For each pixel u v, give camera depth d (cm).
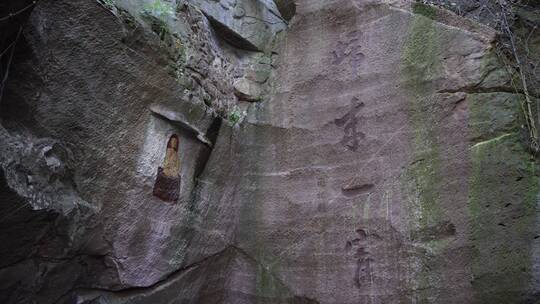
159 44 469
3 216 348
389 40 512
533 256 396
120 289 455
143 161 461
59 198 389
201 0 564
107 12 418
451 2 545
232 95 575
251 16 601
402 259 454
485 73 458
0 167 327
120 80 436
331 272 490
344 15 549
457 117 458
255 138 559
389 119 493
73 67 402
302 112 545
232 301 536
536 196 408
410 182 466
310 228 511
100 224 428
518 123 435
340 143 514
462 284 419
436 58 482
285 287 511
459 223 432
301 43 572
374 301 461
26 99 376
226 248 539
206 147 521
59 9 387
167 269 488
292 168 534
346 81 529
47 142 385
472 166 438
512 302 396
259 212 539
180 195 496
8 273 375
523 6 516
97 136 423
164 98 473
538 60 480
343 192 501
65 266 412
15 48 366
